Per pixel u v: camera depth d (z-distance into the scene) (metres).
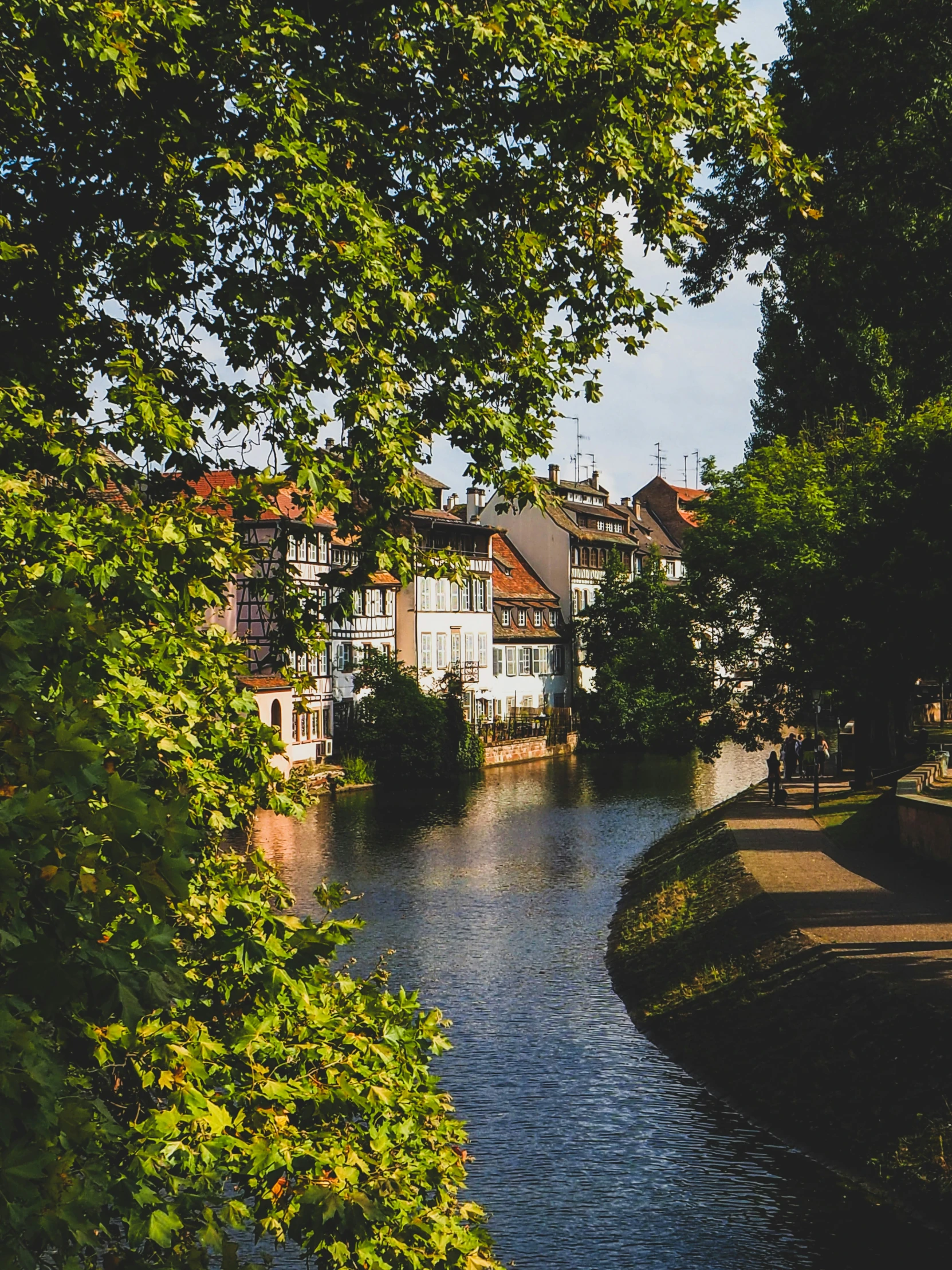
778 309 25.83
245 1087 6.04
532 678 82.19
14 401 8.95
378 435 11.11
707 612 41.81
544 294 12.94
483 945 25.81
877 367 43.41
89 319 12.37
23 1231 3.62
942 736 54.41
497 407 13.21
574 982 22.95
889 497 22.38
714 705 42.12
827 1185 13.81
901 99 18.30
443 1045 7.43
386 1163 6.15
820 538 38.00
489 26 10.86
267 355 11.51
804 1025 17.28
